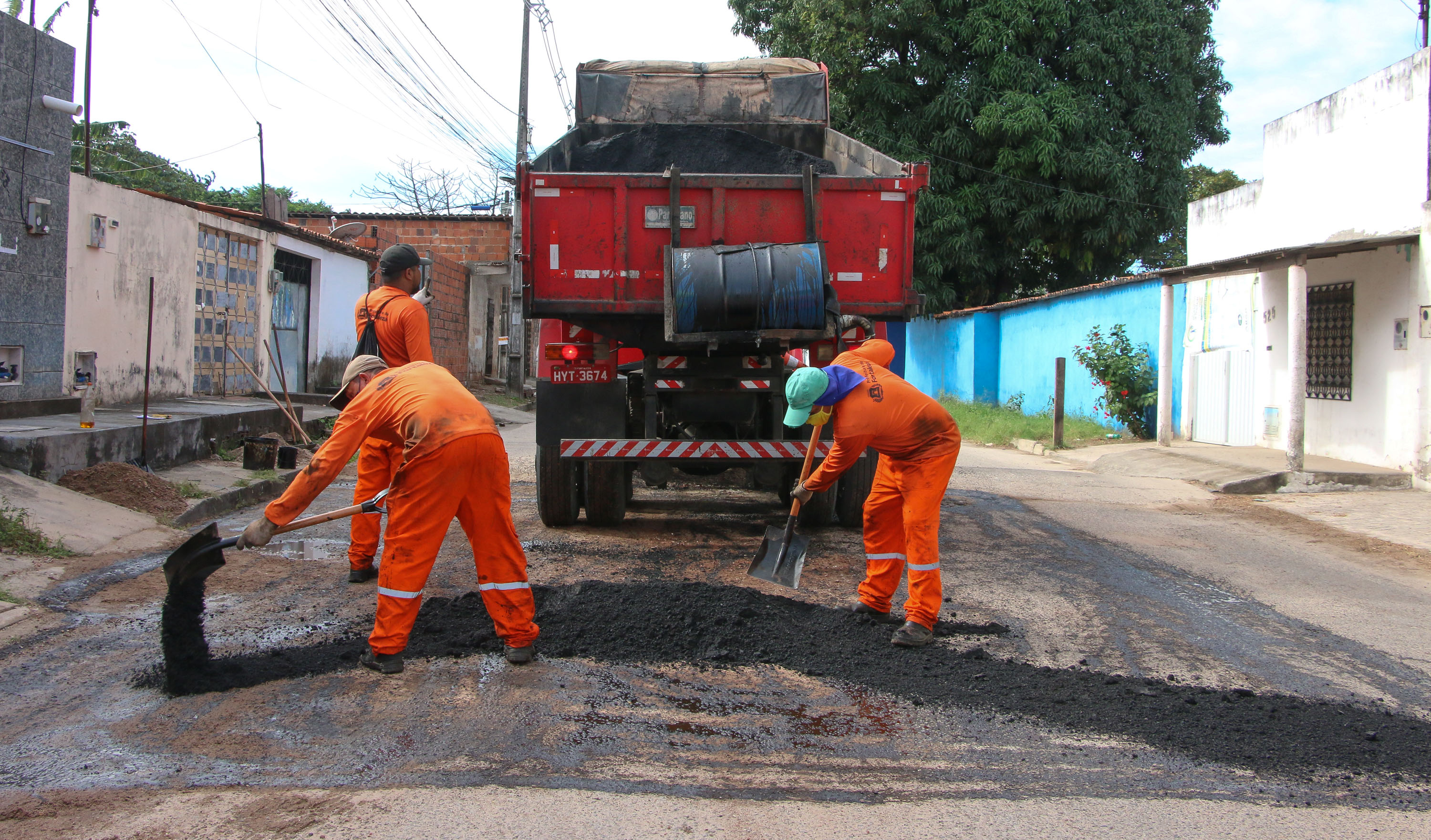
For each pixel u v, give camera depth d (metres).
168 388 11.52
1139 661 4.36
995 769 3.14
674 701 3.70
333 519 3.92
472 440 3.80
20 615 4.44
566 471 6.97
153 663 3.95
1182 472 11.25
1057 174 22.05
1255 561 6.68
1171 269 13.07
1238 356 13.11
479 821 2.70
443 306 21.27
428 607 4.80
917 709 3.66
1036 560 6.48
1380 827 2.80
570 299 6.26
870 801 2.90
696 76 9.04
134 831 2.60
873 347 4.77
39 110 8.73
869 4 21.66
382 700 3.61
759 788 2.97
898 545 4.76
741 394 6.80
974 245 22.30
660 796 2.89
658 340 6.64
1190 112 22.94
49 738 3.21
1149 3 22.06
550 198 6.22
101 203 10.02
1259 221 12.80
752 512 8.23
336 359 17.17
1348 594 5.77
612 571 5.84
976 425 17.92
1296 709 3.72
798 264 5.73
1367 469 10.18
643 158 7.87
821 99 9.01
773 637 4.47
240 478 8.39
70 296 9.55
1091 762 3.21
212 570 3.69
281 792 2.85
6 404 8.27
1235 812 2.87
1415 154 9.81
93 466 7.23
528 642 4.05
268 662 3.96
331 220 22.05
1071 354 18.30
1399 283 10.05
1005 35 21.16
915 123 22.17
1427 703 3.88
